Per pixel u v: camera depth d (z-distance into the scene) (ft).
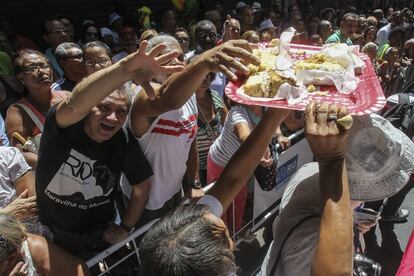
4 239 4.91
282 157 10.31
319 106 3.02
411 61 18.85
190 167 8.59
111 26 23.77
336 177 2.98
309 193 4.06
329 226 2.80
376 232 12.05
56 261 5.48
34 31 24.62
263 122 4.76
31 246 5.34
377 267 5.91
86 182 5.94
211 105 10.32
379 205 11.54
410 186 11.39
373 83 4.49
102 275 6.69
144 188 6.72
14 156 7.19
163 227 3.13
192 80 4.56
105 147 5.95
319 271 2.69
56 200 5.98
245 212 10.49
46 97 8.68
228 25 15.79
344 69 4.68
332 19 30.04
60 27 14.92
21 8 23.91
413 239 5.01
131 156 6.39
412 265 4.79
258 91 4.32
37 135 8.45
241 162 4.65
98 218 6.49
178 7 25.14
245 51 4.22
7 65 13.99
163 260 2.88
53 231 6.32
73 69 10.53
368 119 3.84
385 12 44.21
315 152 3.02
